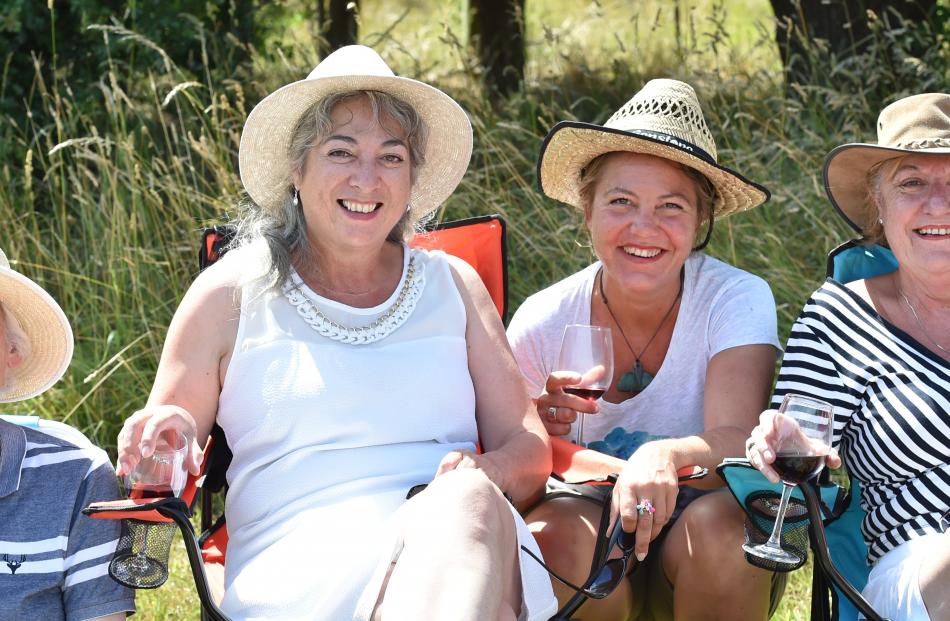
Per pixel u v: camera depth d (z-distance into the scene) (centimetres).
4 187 580
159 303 518
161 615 379
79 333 520
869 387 287
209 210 557
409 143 293
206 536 298
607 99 745
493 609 223
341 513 267
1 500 243
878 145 286
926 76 628
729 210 326
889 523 282
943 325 290
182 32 651
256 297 284
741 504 267
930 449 277
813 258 539
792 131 589
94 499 249
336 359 280
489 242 330
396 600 226
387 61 805
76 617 244
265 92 672
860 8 686
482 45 840
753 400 301
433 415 286
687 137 307
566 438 322
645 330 321
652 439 317
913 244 284
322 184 283
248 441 279
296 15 816
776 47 740
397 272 300
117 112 574
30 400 486
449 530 231
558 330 329
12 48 641
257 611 257
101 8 641
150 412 249
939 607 254
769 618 292
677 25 720
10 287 248
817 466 245
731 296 314
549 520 290
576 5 1166
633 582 302
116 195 532
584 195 327
